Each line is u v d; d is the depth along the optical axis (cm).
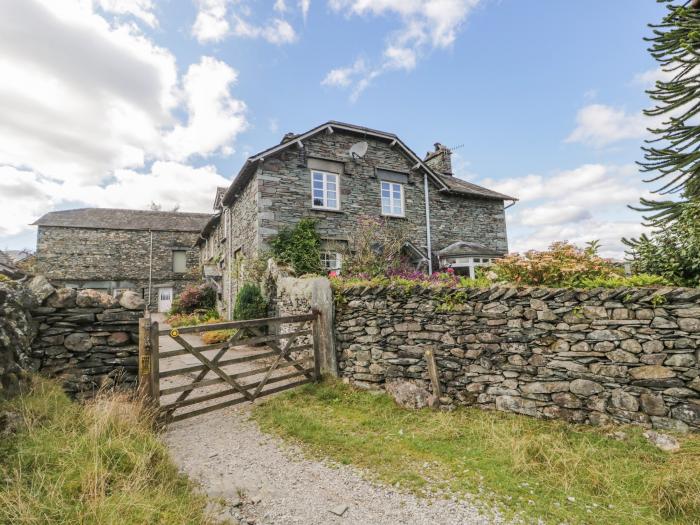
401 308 503
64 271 2108
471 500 256
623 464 283
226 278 1504
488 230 1427
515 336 403
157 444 304
